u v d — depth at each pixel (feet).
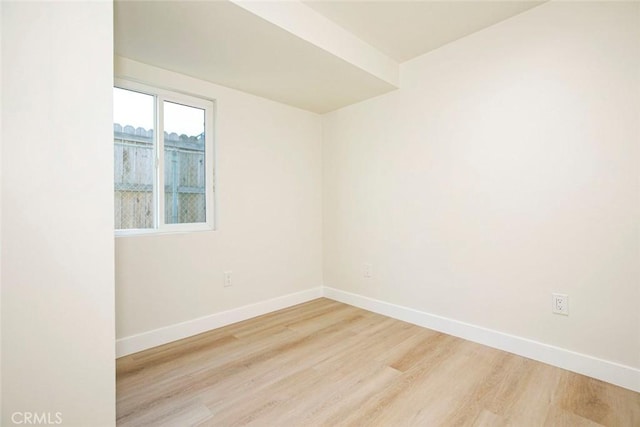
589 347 5.40
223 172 8.07
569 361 5.60
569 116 5.52
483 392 4.98
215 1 4.64
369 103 9.05
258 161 8.85
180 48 6.08
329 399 4.85
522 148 6.09
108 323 3.53
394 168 8.46
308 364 5.95
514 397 4.84
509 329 6.36
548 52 5.74
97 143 3.46
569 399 4.77
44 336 3.17
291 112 9.71
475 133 6.78
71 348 3.31
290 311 9.19
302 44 5.94
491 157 6.54
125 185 6.81
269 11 5.21
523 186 6.09
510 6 5.85
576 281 5.51
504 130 6.33
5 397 3.00
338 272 10.21
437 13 6.05
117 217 6.70
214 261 7.88
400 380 5.36
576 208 5.48
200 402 4.79
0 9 2.93
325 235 10.65
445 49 7.28
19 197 3.03
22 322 3.06
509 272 6.33
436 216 7.55
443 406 4.64
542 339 5.93
